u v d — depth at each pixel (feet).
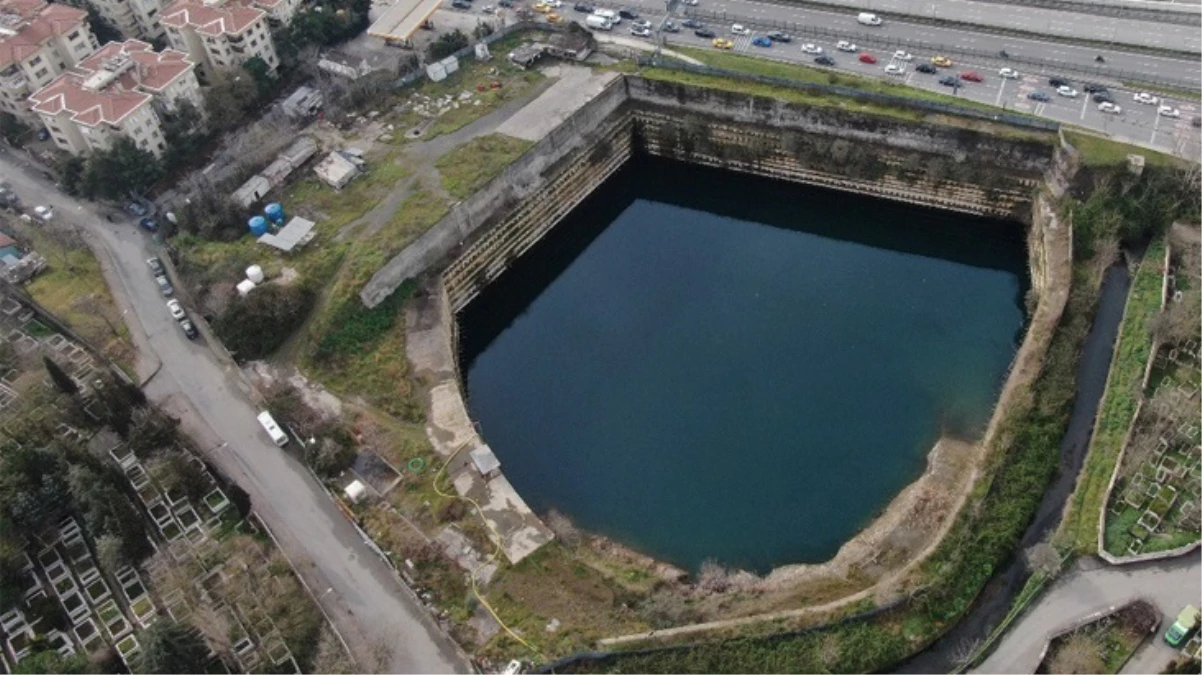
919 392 408.46
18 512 339.77
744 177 531.91
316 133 506.48
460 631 315.99
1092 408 372.38
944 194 483.51
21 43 517.96
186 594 328.90
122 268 453.17
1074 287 408.26
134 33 584.81
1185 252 413.59
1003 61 499.92
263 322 412.57
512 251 493.36
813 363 426.51
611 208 552.82
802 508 368.07
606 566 342.64
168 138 495.82
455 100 520.42
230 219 452.35
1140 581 311.68
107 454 371.97
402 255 434.71
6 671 314.14
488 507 351.87
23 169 511.40
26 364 409.08
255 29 527.40
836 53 523.70
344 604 325.21
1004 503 340.18
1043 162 455.63
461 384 421.59
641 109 531.50
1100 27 510.17
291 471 368.48
